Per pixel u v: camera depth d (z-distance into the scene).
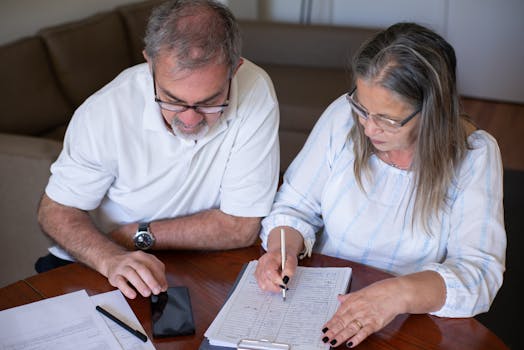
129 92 1.56
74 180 1.58
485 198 1.45
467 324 1.31
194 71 1.30
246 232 1.60
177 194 1.64
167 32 1.30
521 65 4.45
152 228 1.58
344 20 4.75
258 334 1.25
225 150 1.61
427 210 1.49
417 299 1.29
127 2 3.74
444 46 1.35
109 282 1.43
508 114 4.40
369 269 1.48
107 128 1.55
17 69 2.88
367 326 1.25
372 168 1.56
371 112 1.36
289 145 3.38
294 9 4.82
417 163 1.46
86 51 3.15
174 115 1.41
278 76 3.68
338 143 1.61
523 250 2.88
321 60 3.85
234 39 1.36
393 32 1.34
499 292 2.59
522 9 4.30
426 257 1.54
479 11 4.40
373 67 1.32
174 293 1.39
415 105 1.34
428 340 1.26
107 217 1.71
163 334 1.26
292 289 1.39
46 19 3.29
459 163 1.48
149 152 1.58
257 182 1.60
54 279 1.44
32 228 2.41
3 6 3.06
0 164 2.33
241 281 1.42
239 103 1.58
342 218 1.58
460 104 1.47
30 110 2.90
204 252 1.57
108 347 1.22
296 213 1.61
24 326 1.28
